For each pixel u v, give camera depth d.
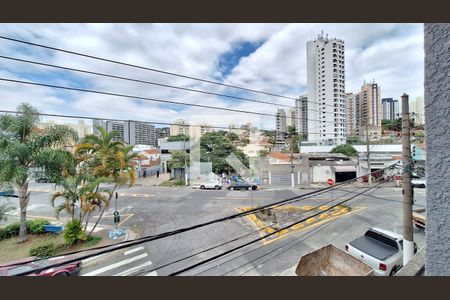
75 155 11.20
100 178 10.92
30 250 10.19
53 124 11.11
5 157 9.96
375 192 19.84
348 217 13.52
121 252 9.93
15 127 10.12
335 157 26.97
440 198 0.89
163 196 21.22
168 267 8.68
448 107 0.85
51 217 15.63
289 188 23.12
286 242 10.32
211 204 18.03
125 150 11.78
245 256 9.13
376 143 26.97
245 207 16.88
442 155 0.88
